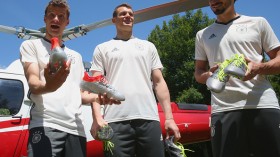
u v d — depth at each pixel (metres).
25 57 1.92
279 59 2.00
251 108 2.04
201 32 2.33
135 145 2.21
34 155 1.75
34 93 1.77
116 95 1.97
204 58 2.36
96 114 2.14
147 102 2.25
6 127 3.43
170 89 14.55
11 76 3.67
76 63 2.10
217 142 2.12
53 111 1.87
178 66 14.91
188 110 4.80
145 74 2.32
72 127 1.91
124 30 2.42
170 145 2.23
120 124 2.19
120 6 2.45
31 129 1.84
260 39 2.14
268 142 2.00
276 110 2.04
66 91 1.96
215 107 2.17
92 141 3.84
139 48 2.37
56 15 2.00
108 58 2.33
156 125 2.24
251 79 2.03
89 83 1.97
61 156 1.87
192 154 8.56
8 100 3.55
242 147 2.03
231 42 2.13
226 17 2.22
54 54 1.56
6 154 3.38
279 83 14.55
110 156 2.16
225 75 1.89
